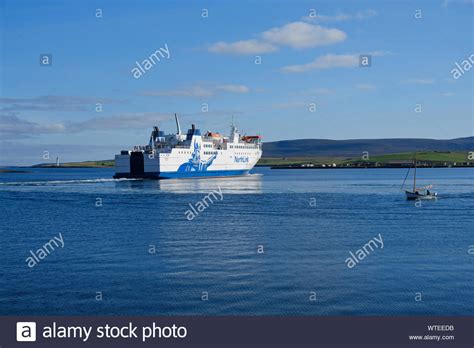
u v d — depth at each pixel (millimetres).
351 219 78500
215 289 38469
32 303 35781
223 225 72188
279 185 178250
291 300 35969
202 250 52969
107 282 40500
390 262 46938
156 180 194000
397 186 171250
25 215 87000
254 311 34062
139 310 34375
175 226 71438
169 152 188875
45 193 137625
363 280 40688
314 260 47906
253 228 68875
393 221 75812
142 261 47750
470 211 89375
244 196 127000
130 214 87375
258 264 46250
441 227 69062
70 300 36250
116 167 191750
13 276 42438
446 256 49438
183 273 43062
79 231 67312
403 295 37031
